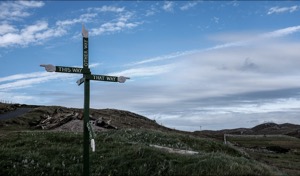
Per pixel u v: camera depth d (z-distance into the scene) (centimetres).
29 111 6206
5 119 5262
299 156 4034
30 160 1709
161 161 1675
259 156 3525
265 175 1567
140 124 6638
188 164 1620
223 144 2748
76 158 1806
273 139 8362
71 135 2383
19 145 2139
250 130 15200
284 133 12850
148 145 2095
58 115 5141
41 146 2080
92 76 1341
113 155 1820
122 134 2717
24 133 2620
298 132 12662
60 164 1717
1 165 1611
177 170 1575
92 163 1716
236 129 15362
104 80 1366
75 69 1312
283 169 2436
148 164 1644
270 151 4766
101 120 4431
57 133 2534
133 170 1605
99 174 1578
